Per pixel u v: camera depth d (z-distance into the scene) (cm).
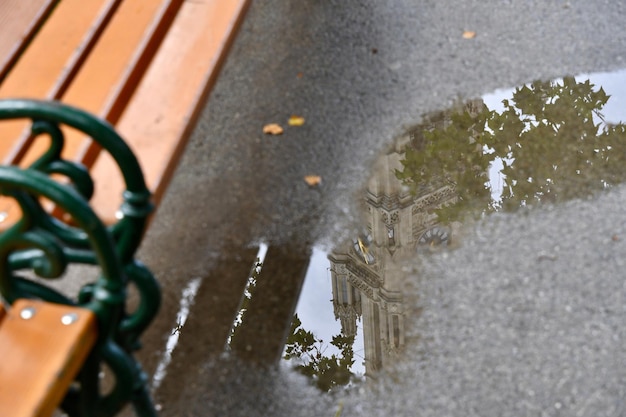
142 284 271
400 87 560
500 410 370
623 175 486
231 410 381
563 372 383
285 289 438
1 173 227
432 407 375
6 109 240
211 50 402
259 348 407
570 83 555
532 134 519
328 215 478
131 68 373
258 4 639
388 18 617
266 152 517
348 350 408
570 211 466
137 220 260
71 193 230
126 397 271
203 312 425
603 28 593
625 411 365
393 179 497
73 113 241
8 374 234
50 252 243
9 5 402
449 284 433
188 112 366
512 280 430
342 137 527
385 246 456
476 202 477
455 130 528
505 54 579
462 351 398
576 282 425
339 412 378
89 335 248
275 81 569
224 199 488
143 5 412
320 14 625
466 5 623
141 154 341
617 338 396
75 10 403
